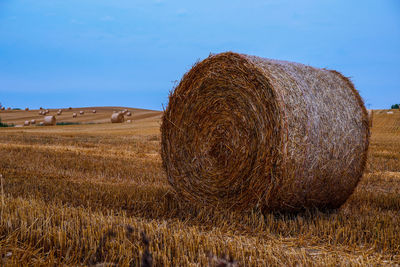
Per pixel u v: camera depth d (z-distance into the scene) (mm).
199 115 6973
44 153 13609
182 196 7211
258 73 6027
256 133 6023
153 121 47531
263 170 5898
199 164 6926
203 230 5391
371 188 9109
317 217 5832
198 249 4113
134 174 10133
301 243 4832
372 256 4418
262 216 5652
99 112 74625
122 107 89000
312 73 6738
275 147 5730
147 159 13453
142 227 4695
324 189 6297
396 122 40250
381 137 27125
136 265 3709
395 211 6625
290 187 5777
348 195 6969
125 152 15461
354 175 6738
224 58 6621
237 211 6250
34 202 5652
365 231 5172
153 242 4219
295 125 5738
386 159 14820
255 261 3834
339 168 6332
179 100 7383
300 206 6223
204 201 6809
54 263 3797
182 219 5996
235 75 6395
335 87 6770
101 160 12570
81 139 21609
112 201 6785
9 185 7871
